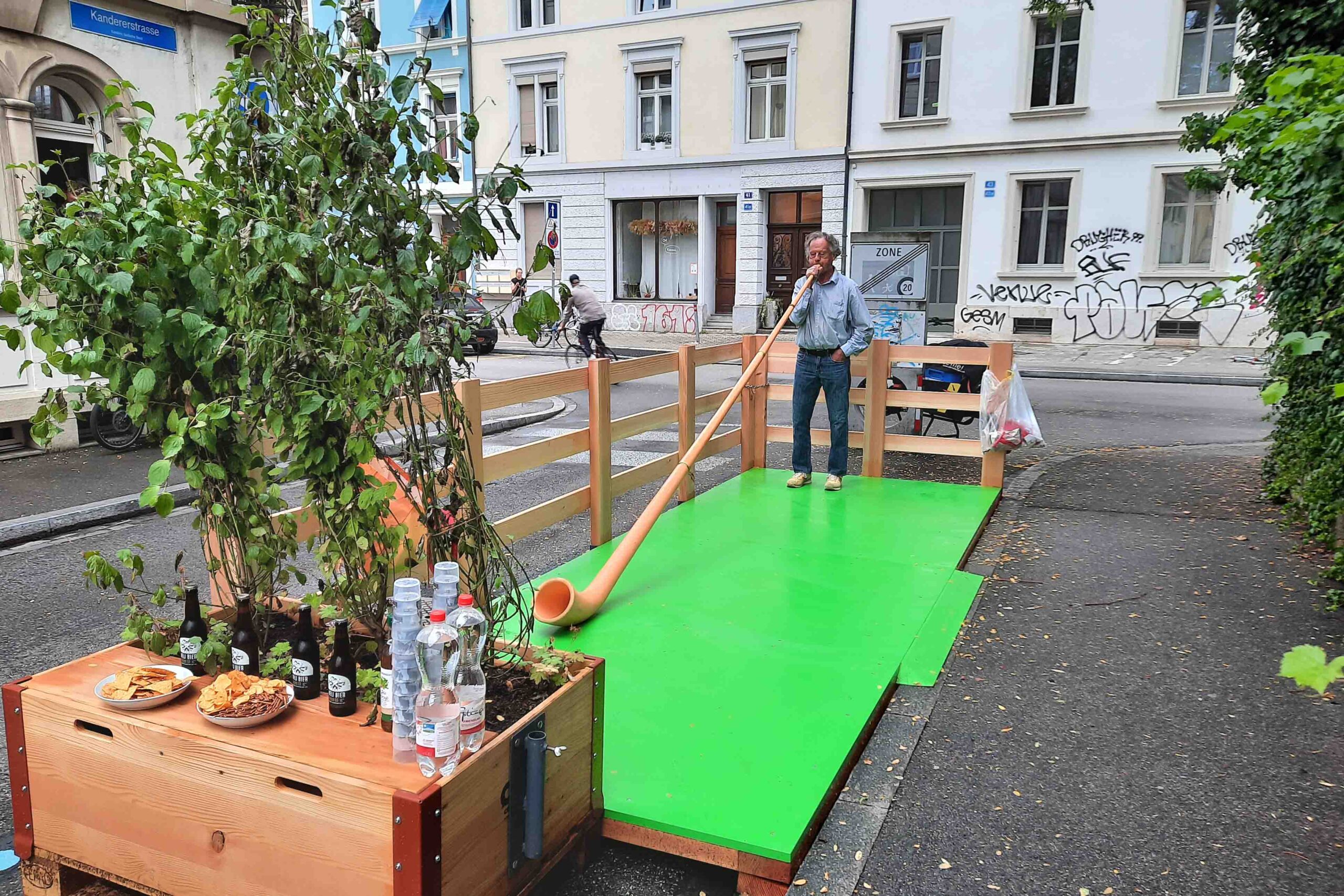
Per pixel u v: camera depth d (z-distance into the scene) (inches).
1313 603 172.4
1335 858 98.3
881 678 139.1
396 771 74.6
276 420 96.1
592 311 627.2
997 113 758.5
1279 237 209.5
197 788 80.4
